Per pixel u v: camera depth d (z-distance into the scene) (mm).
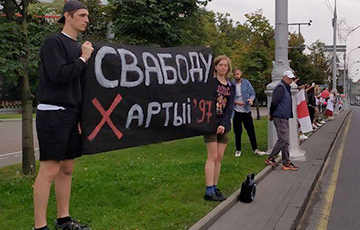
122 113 4172
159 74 4574
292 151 8953
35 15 6973
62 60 3516
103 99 3992
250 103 8977
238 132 9086
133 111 4277
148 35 9992
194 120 5023
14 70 6203
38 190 3684
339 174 8320
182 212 4871
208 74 5254
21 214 4742
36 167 7637
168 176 6734
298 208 5355
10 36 5973
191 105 4980
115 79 4098
